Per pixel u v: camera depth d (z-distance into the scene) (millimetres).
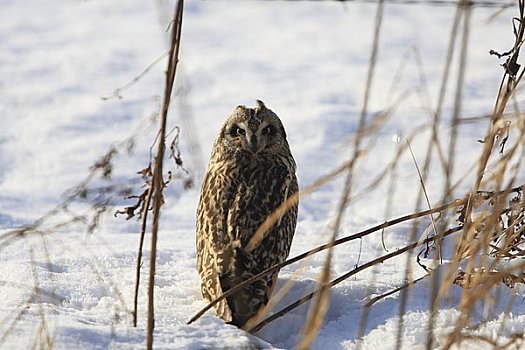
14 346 8164
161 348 8594
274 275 11195
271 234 11375
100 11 46250
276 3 48031
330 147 24609
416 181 20875
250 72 34188
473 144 23938
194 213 19047
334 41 39750
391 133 25391
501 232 10055
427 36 40312
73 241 14406
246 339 8961
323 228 16688
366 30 41906
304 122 26750
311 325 7641
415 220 8562
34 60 35781
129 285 11547
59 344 8391
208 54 37281
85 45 38781
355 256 13211
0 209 19297
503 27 39688
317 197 20422
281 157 12781
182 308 10672
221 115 28266
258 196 11656
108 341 8617
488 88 30984
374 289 11125
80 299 10867
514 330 9695
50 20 43656
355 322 10430
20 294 10375
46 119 27453
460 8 7707
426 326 9977
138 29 42438
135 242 14711
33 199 20266
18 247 13531
